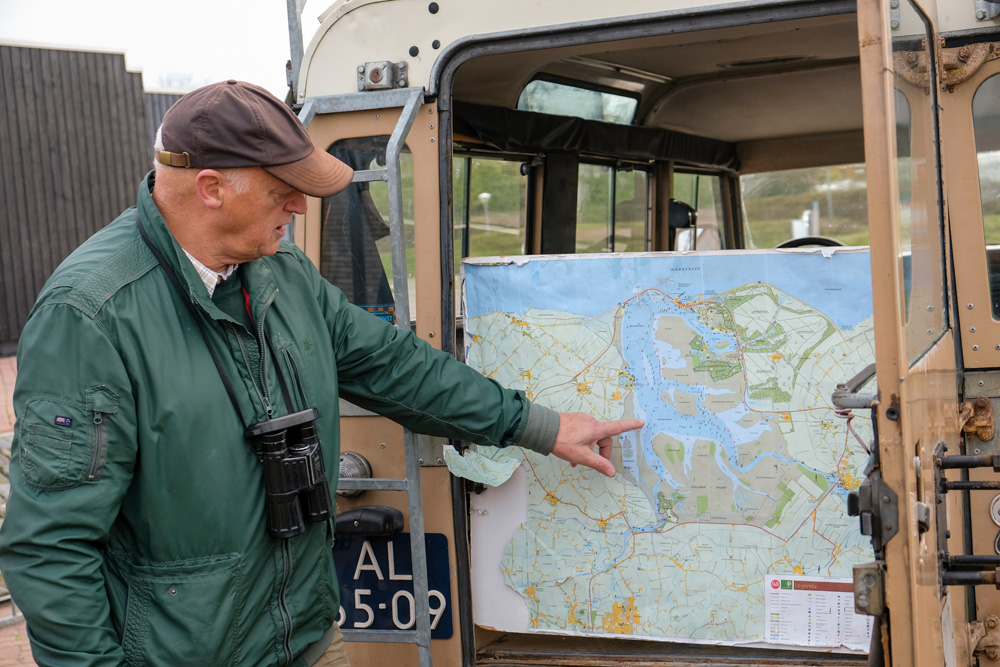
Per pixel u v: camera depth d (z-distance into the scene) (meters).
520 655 2.58
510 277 2.55
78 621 1.60
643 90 4.06
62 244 14.12
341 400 2.64
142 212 1.78
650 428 2.46
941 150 2.36
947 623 1.93
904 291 1.58
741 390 2.41
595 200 4.23
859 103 4.26
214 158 1.71
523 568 2.57
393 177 2.35
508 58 2.88
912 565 1.44
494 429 2.27
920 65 2.01
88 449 1.62
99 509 1.63
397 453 2.61
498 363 2.56
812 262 2.37
